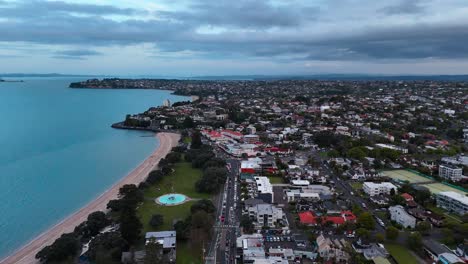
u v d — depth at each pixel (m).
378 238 121.12
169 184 188.88
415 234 117.25
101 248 107.88
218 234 128.50
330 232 130.75
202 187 175.25
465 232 122.56
